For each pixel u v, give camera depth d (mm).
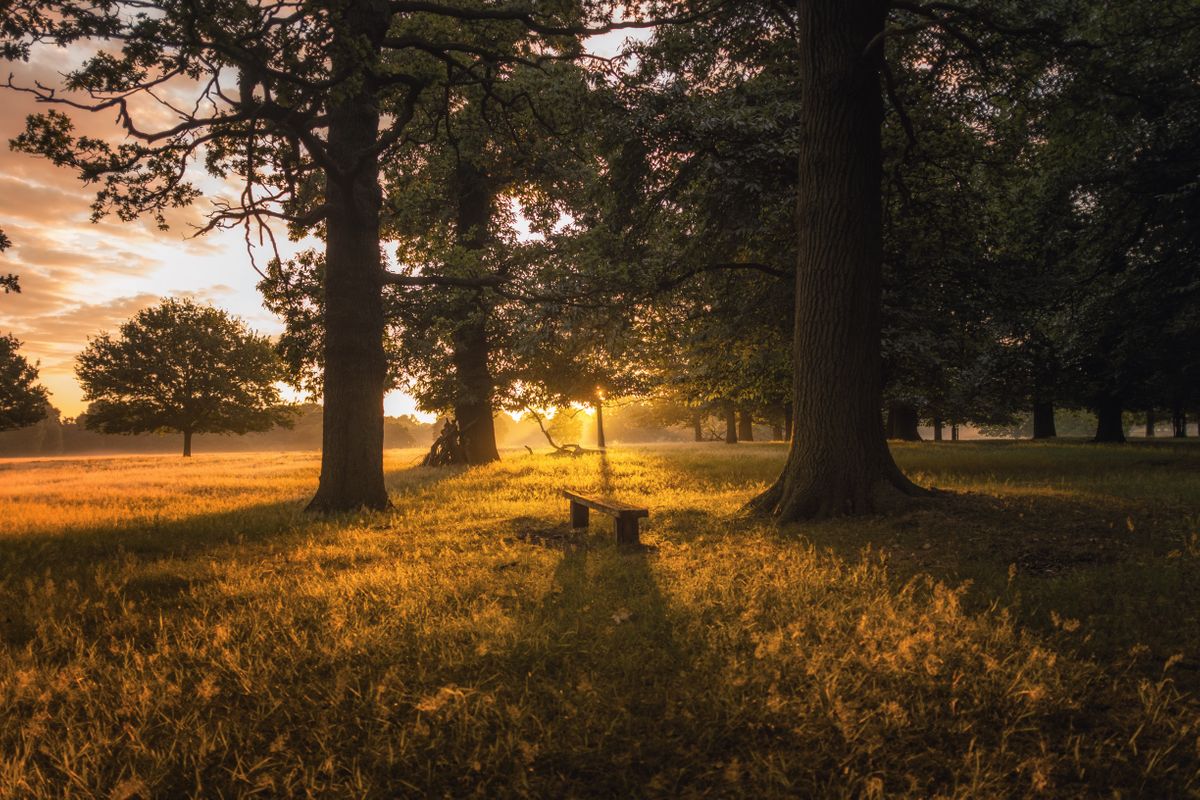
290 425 56656
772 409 45625
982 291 17172
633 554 6980
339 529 9953
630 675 3719
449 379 27031
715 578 5699
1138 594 4973
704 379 22281
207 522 11203
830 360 9156
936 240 16312
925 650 3738
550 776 2824
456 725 3150
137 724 3350
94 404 49438
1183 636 4078
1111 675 3580
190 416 50438
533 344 19141
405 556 7434
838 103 9219
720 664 3781
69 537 9930
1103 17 16047
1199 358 19406
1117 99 15992
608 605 5055
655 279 16125
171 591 6266
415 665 3945
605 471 20062
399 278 13984
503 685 3564
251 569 6961
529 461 27094
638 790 2719
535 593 5324
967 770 2736
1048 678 3424
